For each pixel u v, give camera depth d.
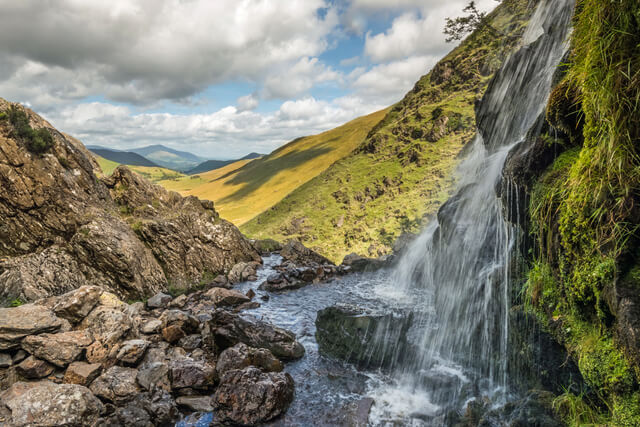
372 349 9.50
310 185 171.38
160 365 8.30
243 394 7.34
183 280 15.95
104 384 7.56
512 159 5.97
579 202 3.95
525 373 6.29
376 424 7.15
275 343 9.75
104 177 18.03
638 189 3.28
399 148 152.50
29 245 12.77
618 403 3.42
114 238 13.52
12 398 6.59
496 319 7.57
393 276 17.81
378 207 119.38
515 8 21.94
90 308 9.88
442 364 8.66
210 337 10.12
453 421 6.77
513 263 7.04
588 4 3.58
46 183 13.41
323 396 8.08
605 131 3.53
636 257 3.39
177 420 7.12
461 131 127.50
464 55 150.00
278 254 23.23
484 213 9.56
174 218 17.67
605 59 3.37
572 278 4.25
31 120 15.35
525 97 8.91
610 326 3.72
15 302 10.55
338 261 96.94
